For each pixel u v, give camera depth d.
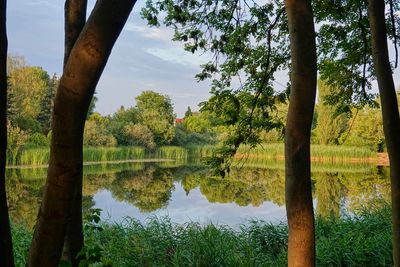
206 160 5.36
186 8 5.83
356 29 5.96
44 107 36.28
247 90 5.77
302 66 2.76
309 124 2.79
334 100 6.46
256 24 5.88
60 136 1.47
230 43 5.93
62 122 1.46
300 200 2.77
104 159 34.59
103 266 2.49
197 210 13.19
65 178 1.51
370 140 34.16
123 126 39.97
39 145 28.53
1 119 1.43
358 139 34.31
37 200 14.27
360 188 17.59
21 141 26.14
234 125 5.35
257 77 5.81
